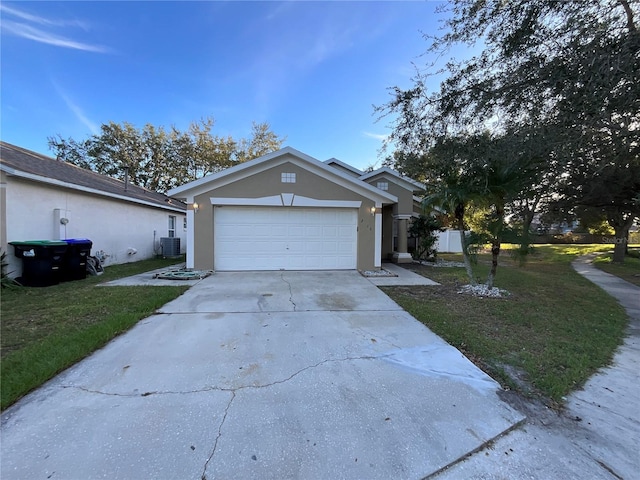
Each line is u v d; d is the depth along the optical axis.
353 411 2.53
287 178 9.41
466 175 6.84
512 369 3.39
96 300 5.69
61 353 3.34
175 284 7.41
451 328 4.60
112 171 26.30
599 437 2.32
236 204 9.25
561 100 4.77
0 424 2.23
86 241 8.33
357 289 7.15
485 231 7.20
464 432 2.32
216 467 1.90
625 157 6.60
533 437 2.30
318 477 1.86
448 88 5.91
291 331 4.34
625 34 3.99
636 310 6.30
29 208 7.91
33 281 7.04
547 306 6.11
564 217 13.58
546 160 6.16
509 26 4.99
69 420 2.30
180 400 2.61
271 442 2.14
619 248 15.80
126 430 2.21
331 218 9.76
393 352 3.71
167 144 27.20
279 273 9.11
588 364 3.56
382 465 1.97
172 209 16.00
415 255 13.85
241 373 3.11
